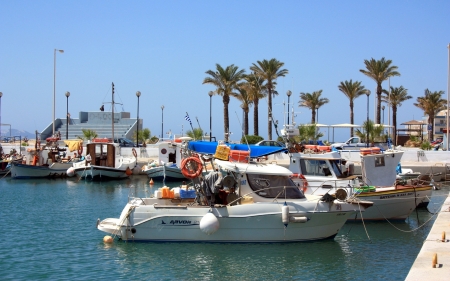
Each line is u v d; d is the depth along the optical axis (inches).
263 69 2513.5
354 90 3019.2
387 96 3250.5
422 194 965.2
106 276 636.7
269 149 903.1
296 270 660.7
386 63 2701.8
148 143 2960.1
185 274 645.3
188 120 904.9
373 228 915.4
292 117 1071.6
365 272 653.3
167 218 752.3
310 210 758.5
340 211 776.3
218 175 774.5
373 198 935.0
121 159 1921.8
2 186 1652.3
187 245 751.7
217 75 2544.3
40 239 826.8
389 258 718.5
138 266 672.4
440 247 615.5
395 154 1029.2
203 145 869.8
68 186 1641.2
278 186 784.9
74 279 625.0
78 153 2062.0
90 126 3341.5
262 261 692.1
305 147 1037.2
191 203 785.6
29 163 1995.6
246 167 785.6
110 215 1066.1
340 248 763.4
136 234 762.2
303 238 769.6
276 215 748.0
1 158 2148.1
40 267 672.4
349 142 2309.3
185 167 770.2
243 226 746.8
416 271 508.4
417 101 3575.3
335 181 893.8
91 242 800.3
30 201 1288.1
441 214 872.3
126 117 3602.4
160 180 1749.5
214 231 729.6
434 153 1862.7
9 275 639.8
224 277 634.2
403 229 911.7
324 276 637.9
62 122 3467.0
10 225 948.6
